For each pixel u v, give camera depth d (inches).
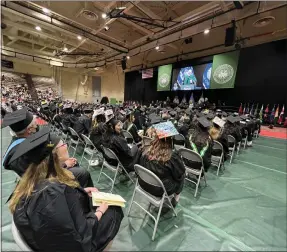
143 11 301.3
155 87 617.9
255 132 276.2
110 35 451.2
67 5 323.9
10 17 354.6
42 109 314.2
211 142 108.6
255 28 361.4
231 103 445.4
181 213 85.8
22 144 40.6
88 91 793.6
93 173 126.2
